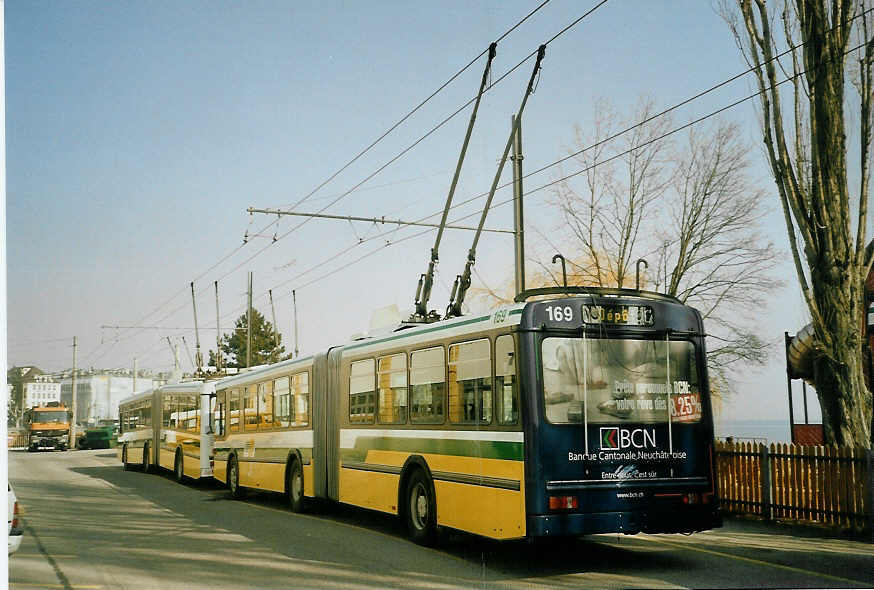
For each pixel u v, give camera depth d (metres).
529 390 9.24
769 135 17.12
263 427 18.42
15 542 8.91
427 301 14.74
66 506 18.02
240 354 81.38
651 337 9.89
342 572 9.74
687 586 8.71
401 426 12.20
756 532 12.52
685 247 26.53
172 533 13.37
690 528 9.66
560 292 9.92
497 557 10.69
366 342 13.71
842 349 15.51
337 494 14.48
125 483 25.44
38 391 79.38
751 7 17.44
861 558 10.25
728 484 14.44
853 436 15.23
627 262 27.42
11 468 34.69
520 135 17.14
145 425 31.06
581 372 9.48
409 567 10.03
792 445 13.21
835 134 15.71
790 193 16.64
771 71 17.06
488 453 9.86
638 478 9.50
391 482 12.42
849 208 15.71
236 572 9.85
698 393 10.02
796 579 9.02
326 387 15.21
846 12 15.71
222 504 18.52
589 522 9.18
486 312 10.23
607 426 9.45
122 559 10.90
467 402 10.43
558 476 9.15
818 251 15.86
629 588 8.69
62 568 10.29
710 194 26.08
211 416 23.16
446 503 10.86
